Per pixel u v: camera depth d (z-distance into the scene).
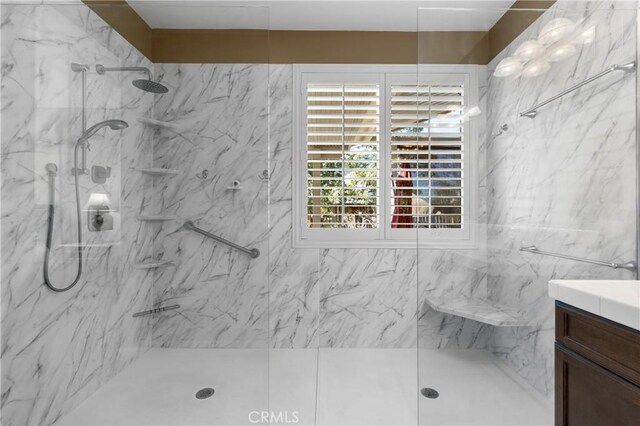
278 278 2.72
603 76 1.64
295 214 2.71
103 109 1.70
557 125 1.66
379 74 2.72
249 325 1.75
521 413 1.66
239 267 1.76
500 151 1.68
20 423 1.67
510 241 1.68
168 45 1.73
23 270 1.67
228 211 1.76
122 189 1.72
